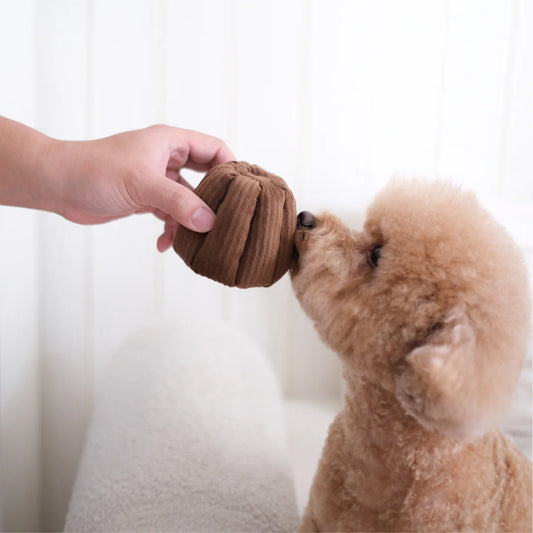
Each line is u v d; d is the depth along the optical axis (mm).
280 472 571
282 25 771
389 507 469
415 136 795
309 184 803
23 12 685
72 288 812
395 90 787
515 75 782
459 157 799
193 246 460
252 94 784
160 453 559
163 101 779
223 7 765
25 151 496
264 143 794
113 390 669
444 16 772
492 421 408
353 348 455
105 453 581
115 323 831
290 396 868
